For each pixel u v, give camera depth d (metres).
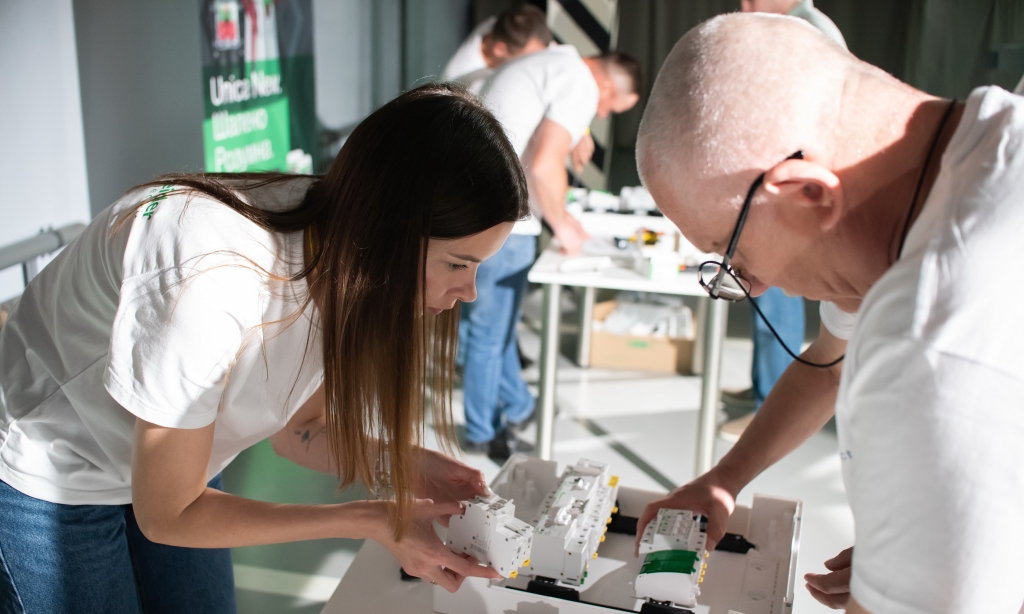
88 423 1.06
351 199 0.90
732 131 0.71
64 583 1.11
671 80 0.76
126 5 2.75
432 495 1.22
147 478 0.93
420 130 0.88
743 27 0.74
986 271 0.59
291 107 3.98
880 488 0.64
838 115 0.71
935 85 5.08
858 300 0.81
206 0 3.10
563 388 3.61
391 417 0.98
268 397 1.09
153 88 2.92
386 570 1.23
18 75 2.38
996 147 0.63
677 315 4.00
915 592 0.62
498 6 6.04
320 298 0.96
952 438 0.58
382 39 5.58
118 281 0.96
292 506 1.02
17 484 1.06
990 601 0.60
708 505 1.23
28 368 1.08
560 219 2.76
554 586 1.14
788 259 0.78
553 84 2.62
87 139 2.71
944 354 0.59
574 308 4.69
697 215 0.77
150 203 0.94
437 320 1.15
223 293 0.88
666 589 1.09
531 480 1.44
